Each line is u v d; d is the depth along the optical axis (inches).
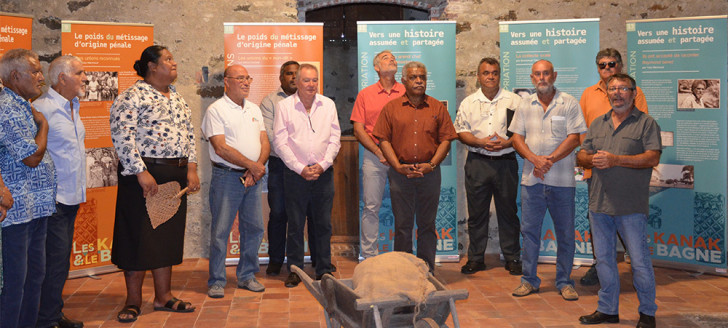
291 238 209.5
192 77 248.5
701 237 218.8
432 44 237.5
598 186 163.3
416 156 199.6
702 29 214.8
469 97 226.1
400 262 124.5
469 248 229.0
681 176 221.1
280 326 166.6
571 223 190.1
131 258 168.9
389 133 203.2
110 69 221.8
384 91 219.9
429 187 201.8
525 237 195.0
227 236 197.9
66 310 181.6
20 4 233.5
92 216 222.1
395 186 201.5
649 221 229.0
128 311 172.1
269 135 219.8
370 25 236.1
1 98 134.7
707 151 216.4
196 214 252.7
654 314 160.1
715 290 198.4
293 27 234.2
